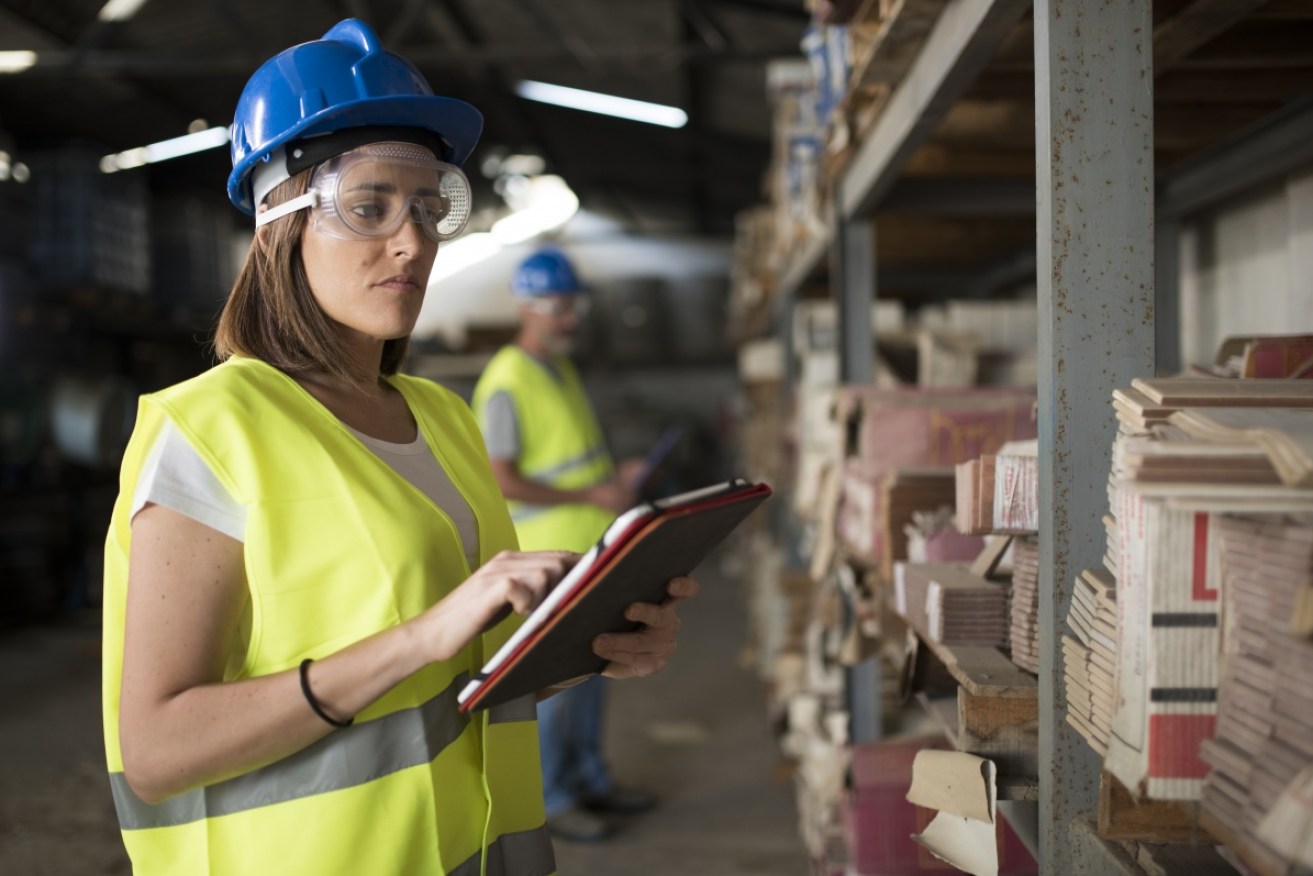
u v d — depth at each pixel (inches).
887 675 112.1
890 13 67.4
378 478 45.9
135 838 43.1
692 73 319.0
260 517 41.6
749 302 258.2
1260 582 33.5
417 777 44.7
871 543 86.9
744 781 166.9
